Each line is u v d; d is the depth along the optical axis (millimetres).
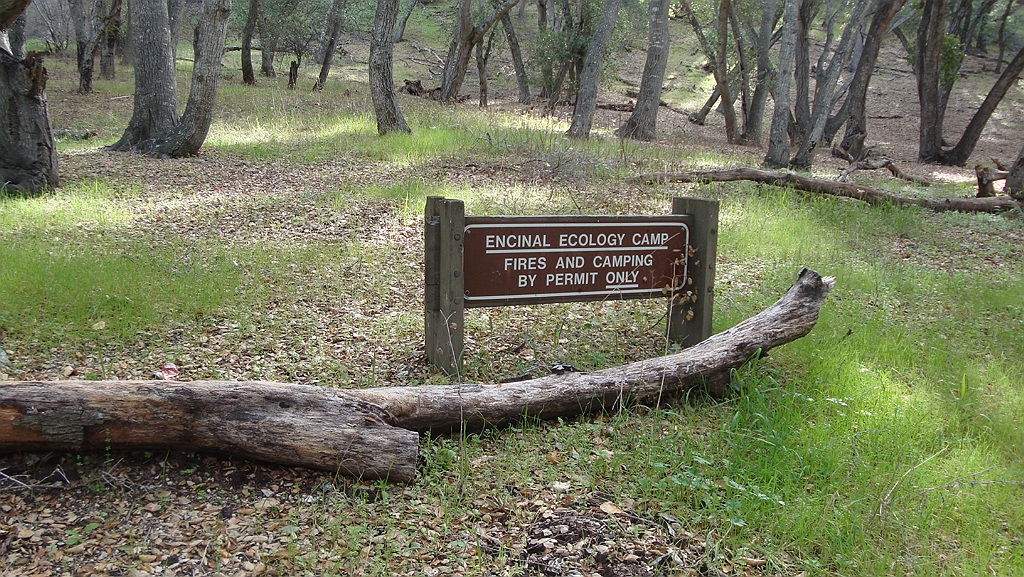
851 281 7004
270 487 3301
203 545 2906
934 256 8469
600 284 4750
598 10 26719
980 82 38688
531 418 3998
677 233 4863
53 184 9516
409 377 4531
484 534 3104
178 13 23297
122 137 13430
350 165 12273
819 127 16688
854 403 4379
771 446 3777
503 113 22922
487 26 25891
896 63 41562
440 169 11844
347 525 3088
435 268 4484
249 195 9773
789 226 9039
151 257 6695
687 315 5051
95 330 4996
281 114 18078
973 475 3695
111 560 2791
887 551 3051
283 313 5648
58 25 35344
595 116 29000
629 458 3729
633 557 2971
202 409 3295
